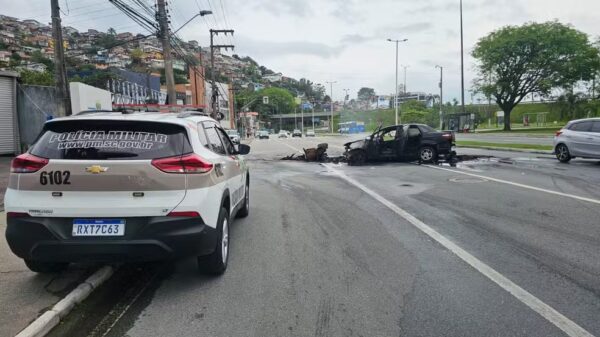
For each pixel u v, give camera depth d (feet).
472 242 20.39
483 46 186.60
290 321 12.87
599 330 11.98
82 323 13.08
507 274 16.19
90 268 17.07
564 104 187.32
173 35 70.64
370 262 17.89
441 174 45.98
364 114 426.10
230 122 293.23
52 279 15.98
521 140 98.73
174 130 15.07
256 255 19.06
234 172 20.74
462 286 15.15
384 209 28.50
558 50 171.73
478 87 192.44
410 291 14.83
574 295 14.24
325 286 15.44
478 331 12.01
